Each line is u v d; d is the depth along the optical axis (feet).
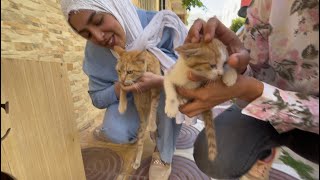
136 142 5.08
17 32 3.98
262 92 2.06
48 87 2.58
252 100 2.19
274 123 2.15
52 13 5.13
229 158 2.65
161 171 3.87
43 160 2.47
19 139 2.12
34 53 4.42
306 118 1.95
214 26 2.38
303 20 2.01
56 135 2.71
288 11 2.14
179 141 5.28
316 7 1.92
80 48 6.36
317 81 2.08
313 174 2.28
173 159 4.54
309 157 2.22
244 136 2.66
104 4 3.71
